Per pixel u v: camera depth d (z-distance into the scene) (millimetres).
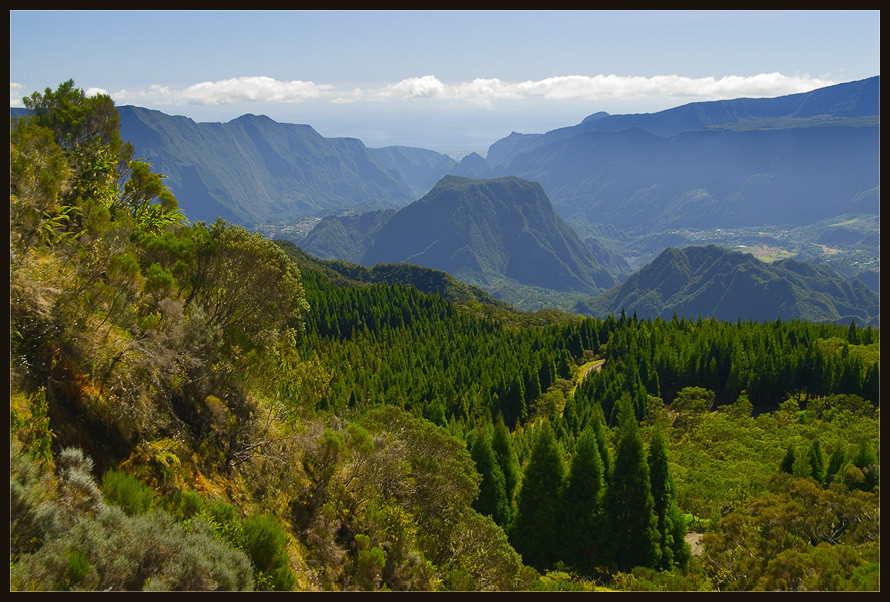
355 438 17422
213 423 13055
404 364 89688
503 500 34812
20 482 6945
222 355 14469
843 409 71438
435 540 19531
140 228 16047
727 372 89812
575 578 30344
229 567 8344
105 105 17938
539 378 88812
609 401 76688
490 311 170750
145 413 10727
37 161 10953
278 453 14570
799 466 40844
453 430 50094
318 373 19250
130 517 8047
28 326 9109
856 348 90250
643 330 109938
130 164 18156
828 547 20719
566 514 33219
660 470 34188
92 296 10547
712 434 61719
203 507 9852
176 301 13508
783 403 79500
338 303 127625
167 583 7266
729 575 23297
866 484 33969
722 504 39594
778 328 106375
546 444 34062
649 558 32031
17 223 9664
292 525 13453
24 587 6070
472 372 90625
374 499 16969
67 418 9133
